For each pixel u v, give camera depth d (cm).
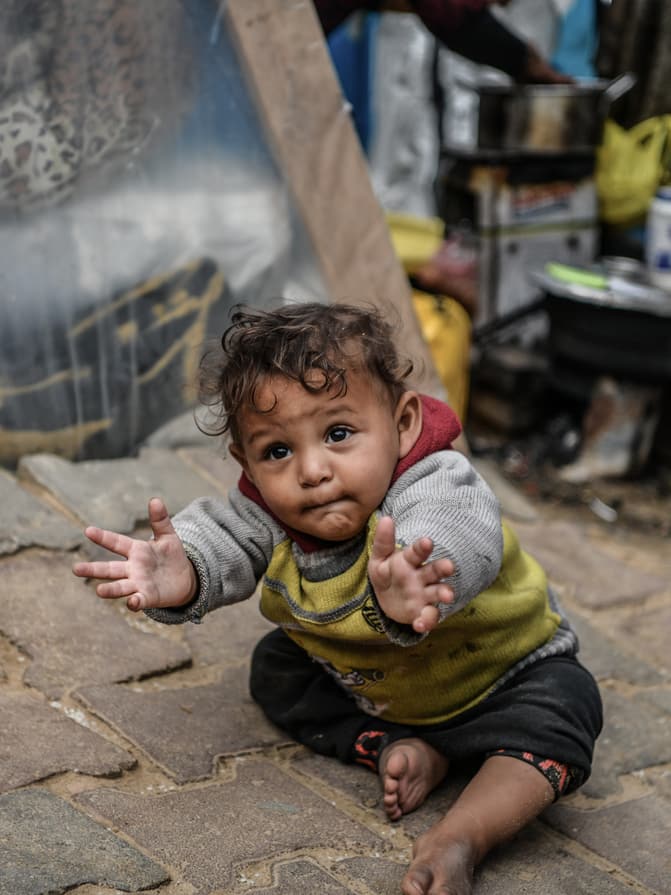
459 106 624
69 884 149
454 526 166
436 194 500
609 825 196
